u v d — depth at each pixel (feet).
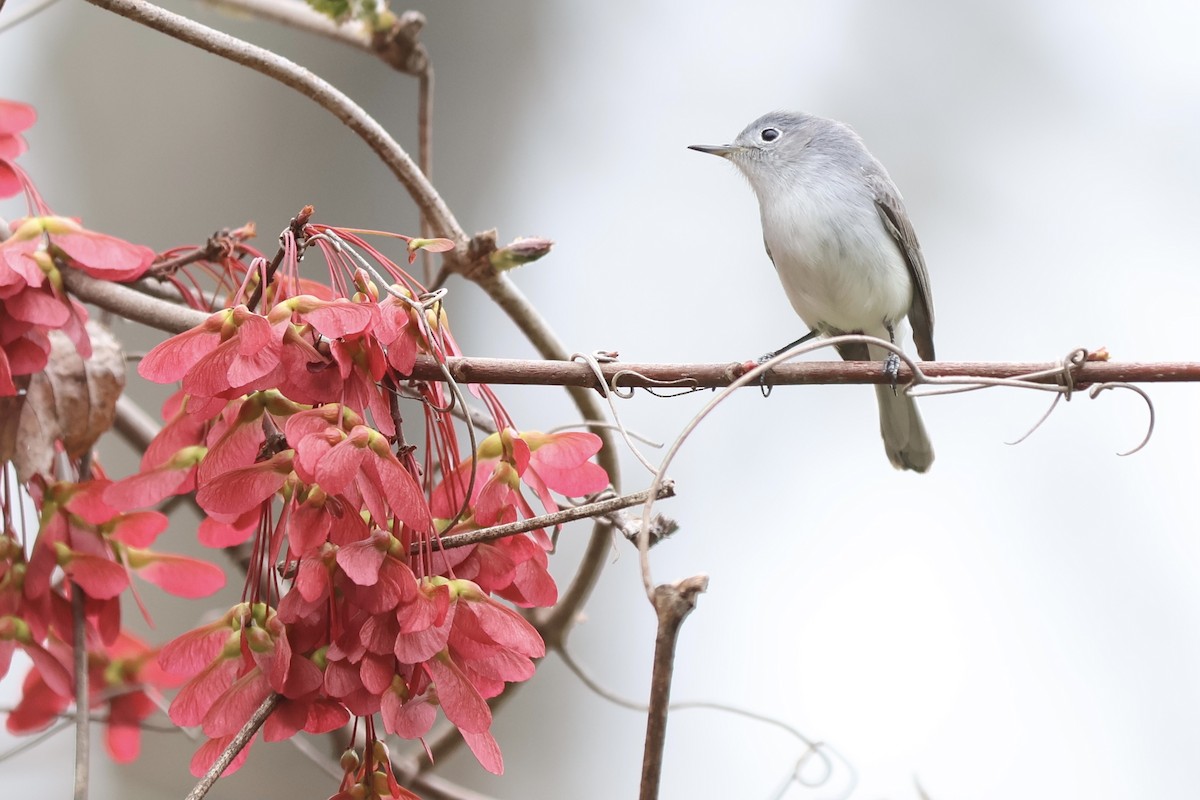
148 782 31.27
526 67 43.14
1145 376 16.99
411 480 13.15
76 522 16.96
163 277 19.13
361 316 13.60
